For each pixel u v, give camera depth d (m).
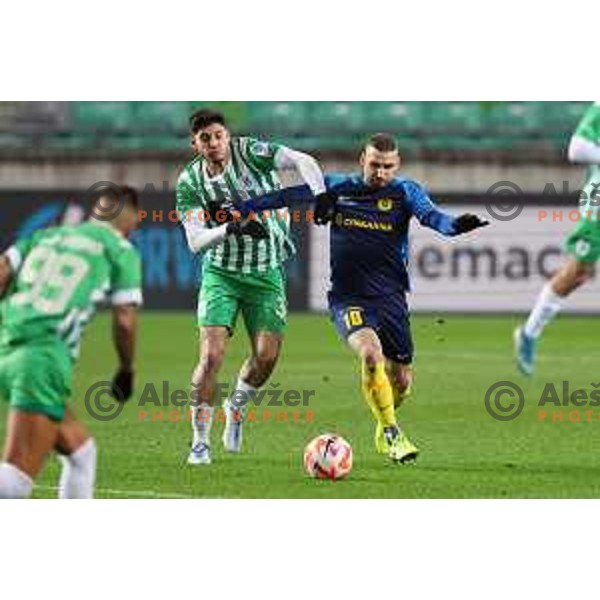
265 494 34.78
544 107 85.81
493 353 63.31
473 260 78.81
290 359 60.88
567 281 35.81
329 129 85.88
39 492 35.56
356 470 37.97
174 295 79.00
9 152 81.44
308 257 79.94
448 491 35.16
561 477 37.12
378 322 37.72
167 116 87.25
